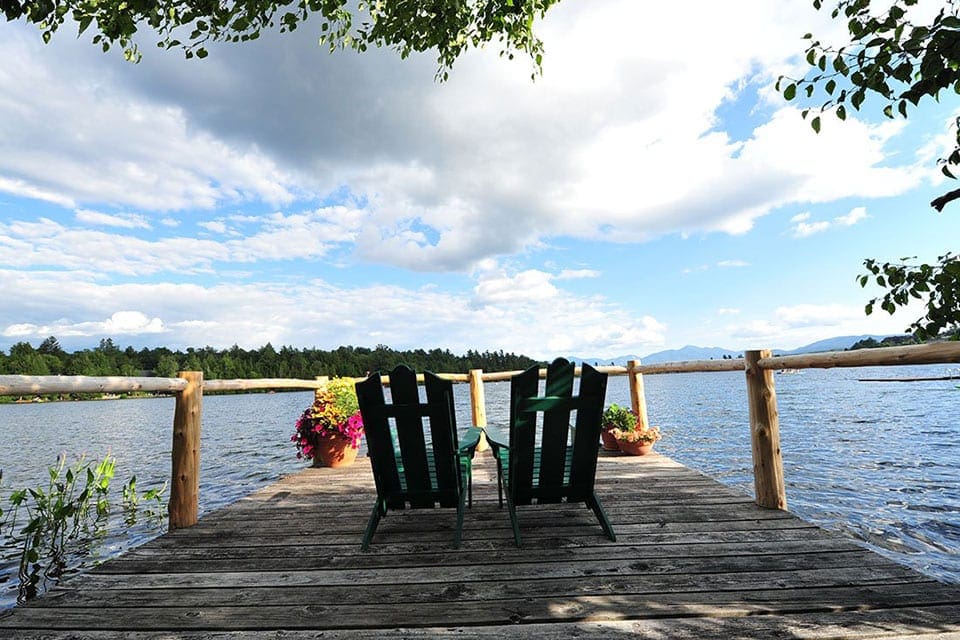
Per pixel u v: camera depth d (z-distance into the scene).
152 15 2.59
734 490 3.58
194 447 3.21
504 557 2.43
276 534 2.92
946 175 1.75
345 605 1.98
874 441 12.48
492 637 1.71
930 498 6.82
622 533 2.72
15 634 1.83
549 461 2.68
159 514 5.55
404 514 3.25
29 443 18.47
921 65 1.44
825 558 2.29
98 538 4.49
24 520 5.71
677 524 2.84
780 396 34.41
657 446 12.52
